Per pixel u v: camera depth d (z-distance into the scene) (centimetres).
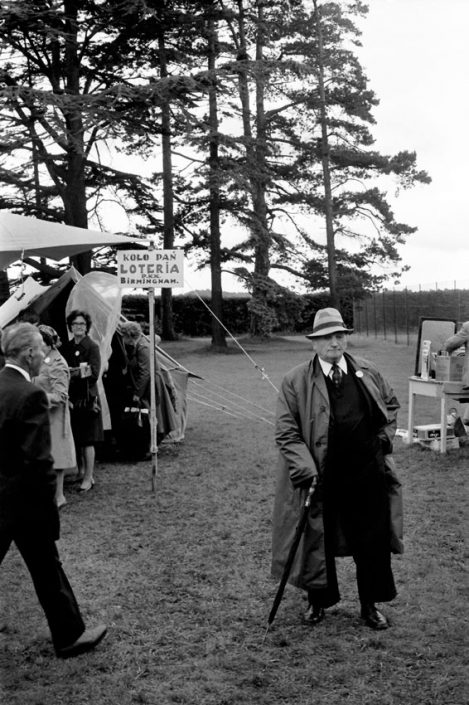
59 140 2136
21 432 433
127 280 915
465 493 851
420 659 463
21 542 451
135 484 950
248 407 1628
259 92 3703
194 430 1350
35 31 2339
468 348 1030
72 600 473
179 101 2445
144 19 2383
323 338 495
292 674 448
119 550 691
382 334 4181
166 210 3391
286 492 501
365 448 493
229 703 417
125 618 536
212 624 523
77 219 2591
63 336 1177
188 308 4475
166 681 445
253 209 3697
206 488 918
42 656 478
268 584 596
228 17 2816
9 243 1072
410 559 643
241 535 727
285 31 3584
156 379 1113
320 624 514
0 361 948
